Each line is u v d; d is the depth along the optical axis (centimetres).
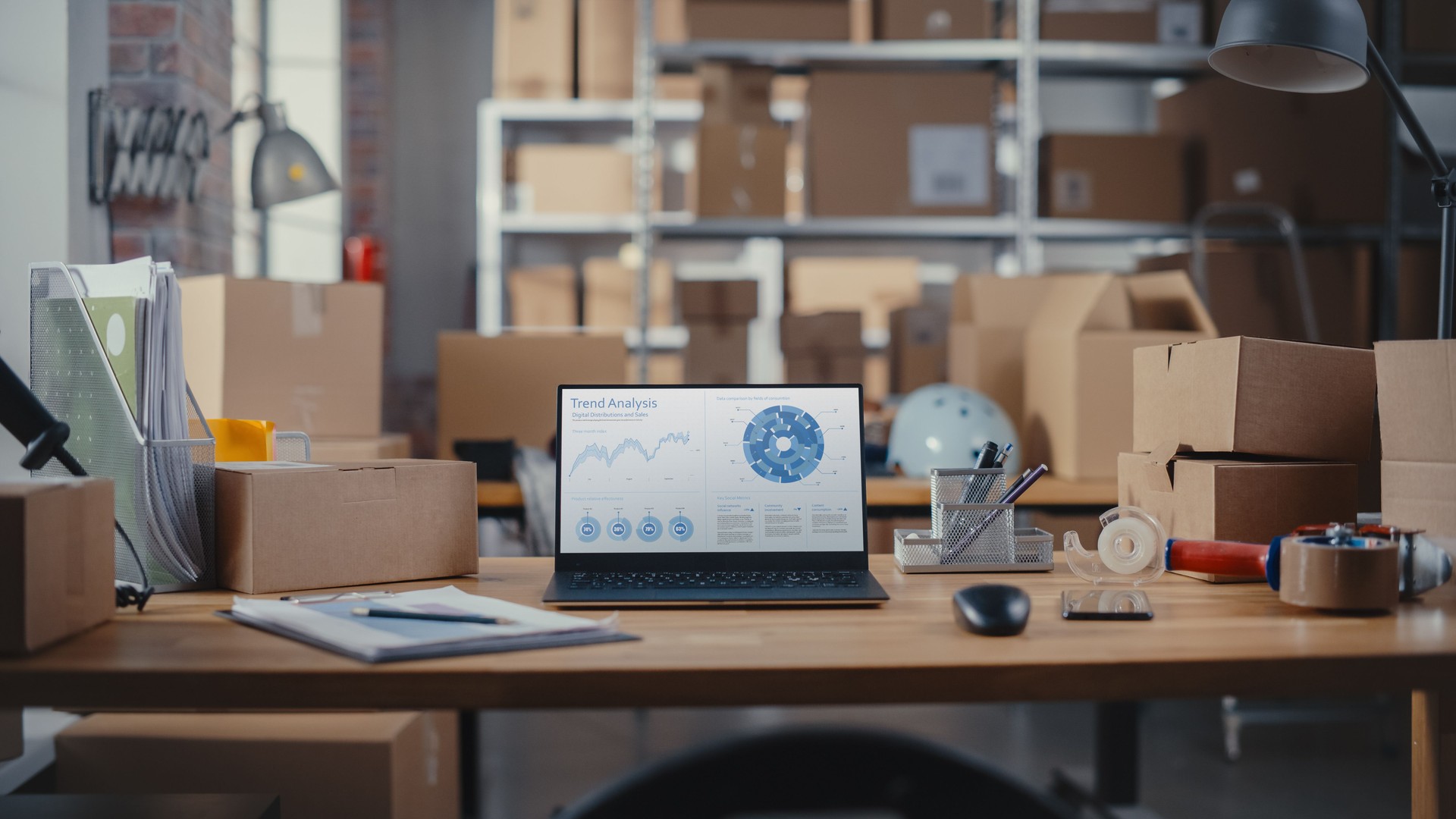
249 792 152
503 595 118
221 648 95
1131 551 129
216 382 230
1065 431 248
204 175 286
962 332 281
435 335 453
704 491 129
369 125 436
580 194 394
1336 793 242
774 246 422
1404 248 359
